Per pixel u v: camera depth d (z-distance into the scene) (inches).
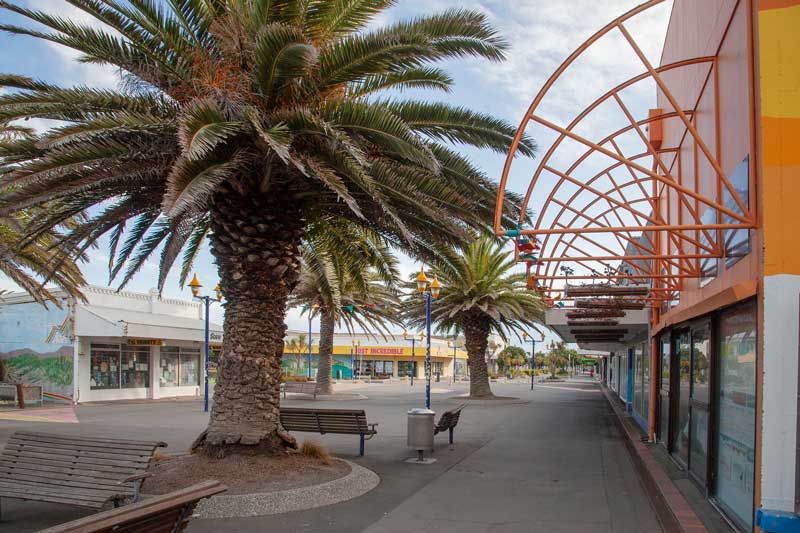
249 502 300.2
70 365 1091.3
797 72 232.7
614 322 637.3
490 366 3754.9
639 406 768.3
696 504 315.6
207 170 301.3
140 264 474.3
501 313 1120.8
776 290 224.7
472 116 399.2
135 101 351.9
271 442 375.2
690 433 392.2
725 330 303.7
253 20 341.7
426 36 331.0
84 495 254.4
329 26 376.8
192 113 299.0
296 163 303.1
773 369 222.4
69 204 385.1
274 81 339.9
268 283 381.4
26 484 265.6
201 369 1413.6
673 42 505.0
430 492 355.3
